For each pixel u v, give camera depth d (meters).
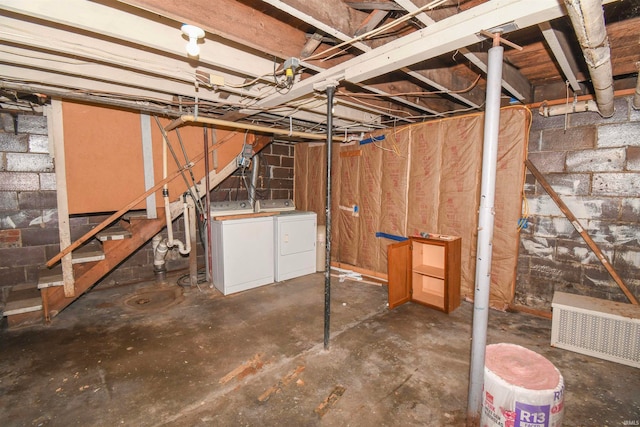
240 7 1.63
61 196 2.87
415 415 1.72
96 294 3.48
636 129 2.45
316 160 4.93
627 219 2.52
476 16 1.36
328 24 1.52
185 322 2.84
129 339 2.54
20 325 2.75
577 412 1.73
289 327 2.74
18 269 3.14
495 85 1.36
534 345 2.43
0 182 3.01
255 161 4.27
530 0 1.21
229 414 1.73
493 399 1.40
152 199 3.46
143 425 1.66
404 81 2.75
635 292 2.50
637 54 2.23
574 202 2.75
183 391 1.92
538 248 2.95
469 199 3.22
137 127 3.37
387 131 3.92
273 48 1.80
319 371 2.11
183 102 2.59
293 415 1.73
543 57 2.36
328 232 2.29
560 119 2.79
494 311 3.06
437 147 3.46
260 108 2.79
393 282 3.13
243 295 3.50
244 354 2.32
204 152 3.66
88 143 3.11
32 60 1.93
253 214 3.95
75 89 2.45
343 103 2.84
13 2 1.31
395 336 2.58
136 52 1.95
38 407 1.79
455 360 2.24
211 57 1.92
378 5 1.49
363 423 1.67
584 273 2.72
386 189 3.97
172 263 4.25
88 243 3.55
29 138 3.10
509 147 2.96
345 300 3.36
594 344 2.25
